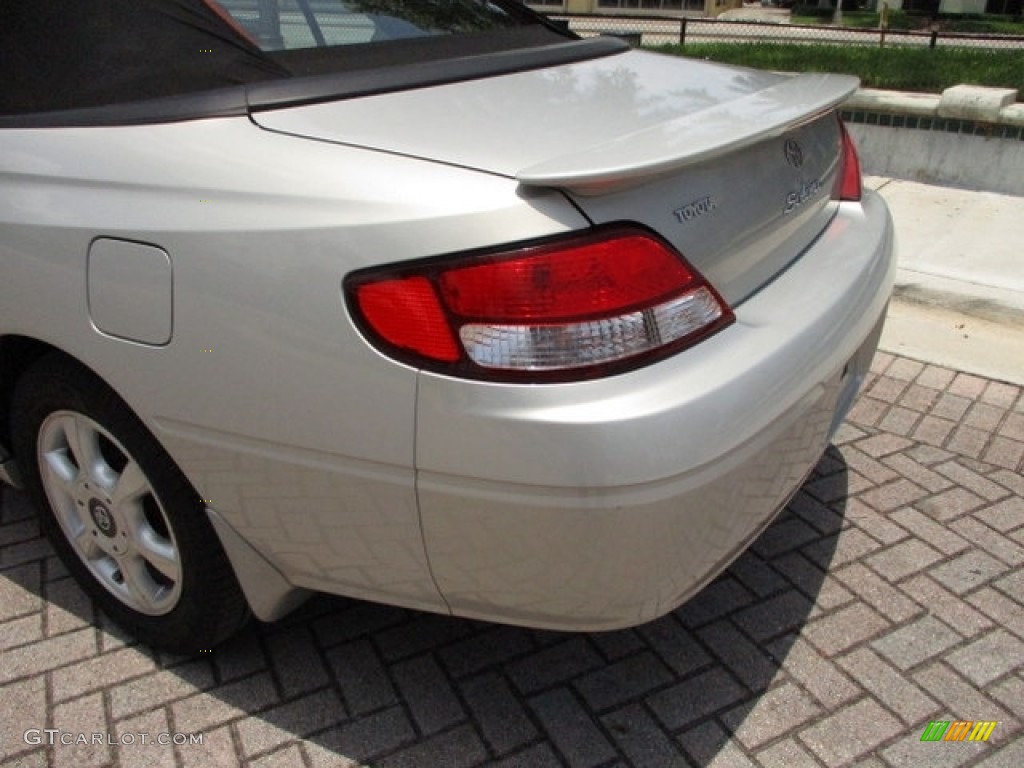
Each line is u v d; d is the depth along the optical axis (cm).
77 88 200
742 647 231
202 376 179
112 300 184
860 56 753
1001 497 291
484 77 214
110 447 220
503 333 157
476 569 172
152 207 179
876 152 611
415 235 160
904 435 325
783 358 179
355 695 217
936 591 251
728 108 200
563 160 163
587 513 158
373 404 164
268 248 168
